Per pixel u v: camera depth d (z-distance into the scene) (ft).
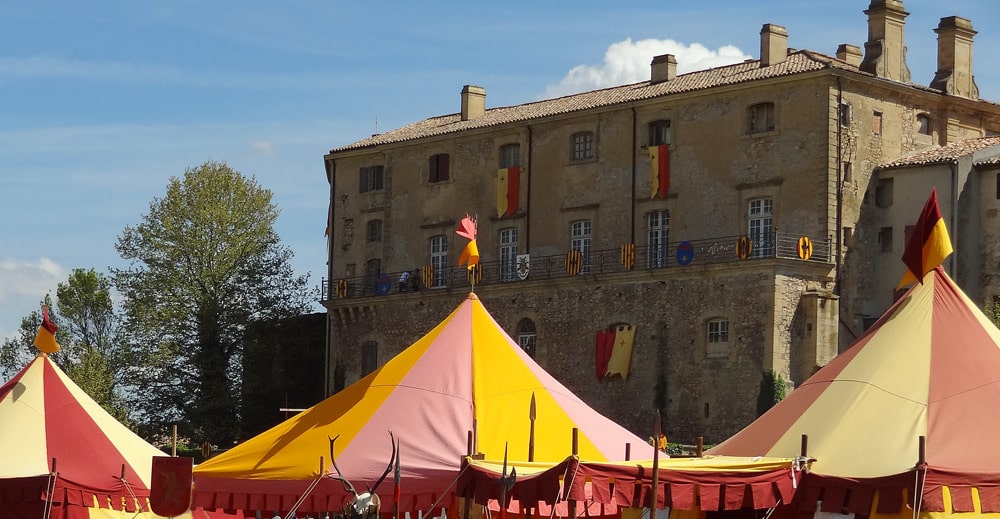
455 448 108.06
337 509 105.09
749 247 234.99
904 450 92.63
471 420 110.83
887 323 103.91
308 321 316.81
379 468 105.91
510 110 288.92
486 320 120.57
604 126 261.24
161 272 314.96
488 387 114.11
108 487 116.37
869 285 239.91
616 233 257.96
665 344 243.60
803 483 92.73
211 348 311.06
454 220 284.20
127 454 121.29
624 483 90.53
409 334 286.66
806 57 245.04
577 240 264.11
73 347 323.37
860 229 239.09
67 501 114.21
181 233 315.99
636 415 246.68
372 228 301.22
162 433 308.60
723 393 234.99
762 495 91.61
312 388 314.76
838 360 104.22
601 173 261.03
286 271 321.32
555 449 110.32
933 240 104.12
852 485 90.84
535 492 91.61
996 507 89.35
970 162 234.99
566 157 266.77
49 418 121.39
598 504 115.55
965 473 89.10
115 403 303.48
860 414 96.89
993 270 232.32
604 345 252.01
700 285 240.12
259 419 308.19
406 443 107.96
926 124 251.19
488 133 279.28
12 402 122.11
